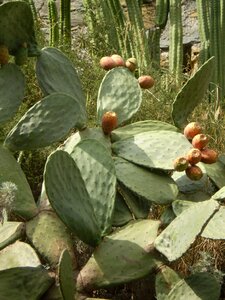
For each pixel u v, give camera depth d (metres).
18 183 1.33
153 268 1.25
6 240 1.30
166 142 1.42
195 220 1.17
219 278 1.45
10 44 1.46
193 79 1.45
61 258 1.14
